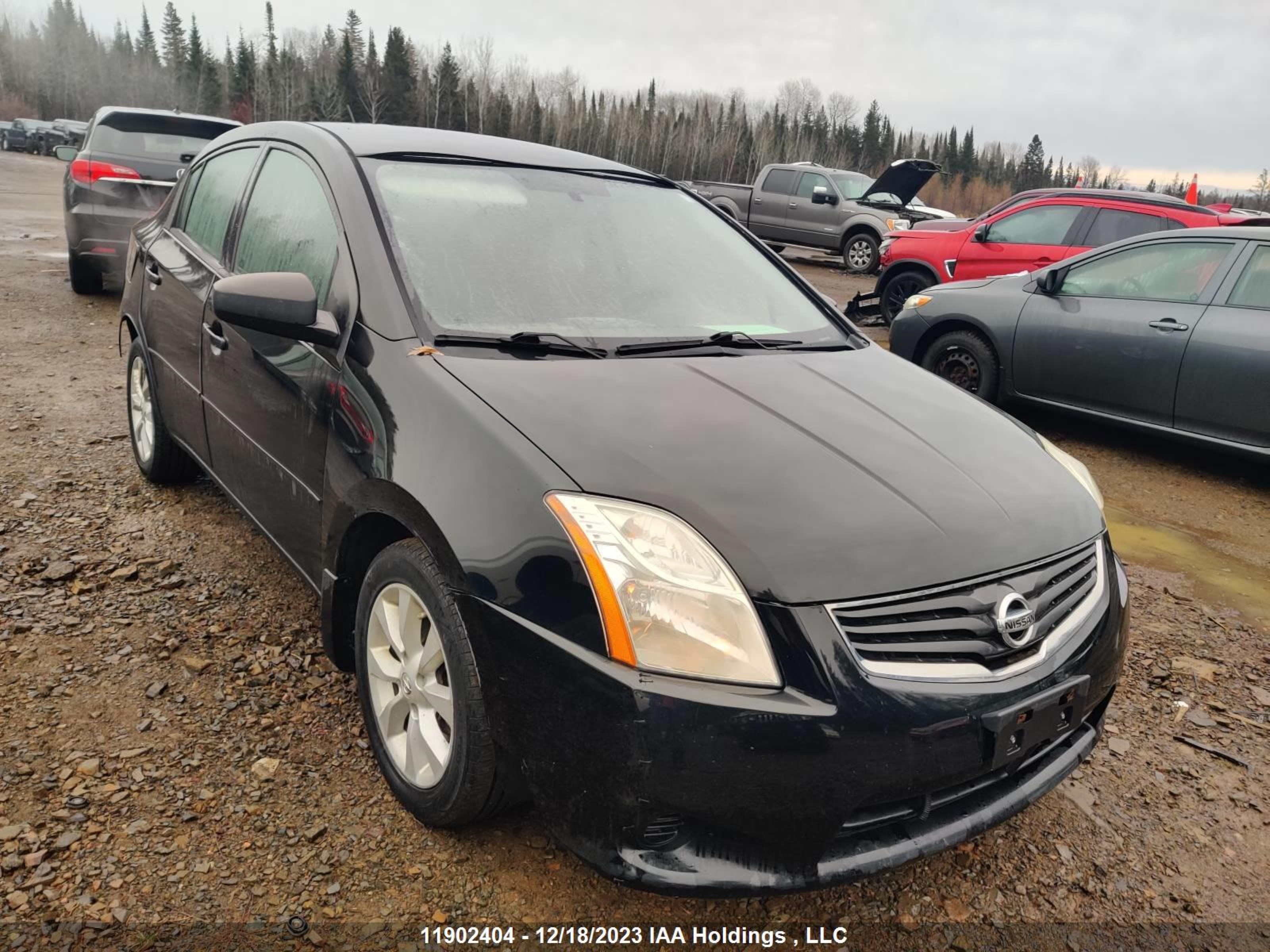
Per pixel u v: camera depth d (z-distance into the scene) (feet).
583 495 5.99
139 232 14.10
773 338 9.41
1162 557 15.31
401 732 7.52
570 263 9.11
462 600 6.29
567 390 7.15
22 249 37.22
